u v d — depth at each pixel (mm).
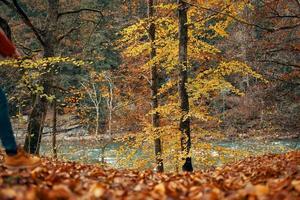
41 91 12750
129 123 38969
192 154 15695
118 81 35719
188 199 3957
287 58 22031
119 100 37812
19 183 4297
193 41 16922
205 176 6715
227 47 22547
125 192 4090
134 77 32062
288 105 28562
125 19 34062
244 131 45500
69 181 4754
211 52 16625
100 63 54875
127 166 19703
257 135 43031
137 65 31359
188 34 16672
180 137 15820
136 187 4754
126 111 37438
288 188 4125
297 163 7074
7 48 5051
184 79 15953
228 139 43656
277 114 29312
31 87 12945
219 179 5977
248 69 15461
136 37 17266
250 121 46500
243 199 3818
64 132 46750
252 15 18219
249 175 6328
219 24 16094
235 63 15469
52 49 14266
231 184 5176
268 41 19500
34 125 13867
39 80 13922
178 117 15664
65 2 35375
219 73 15789
